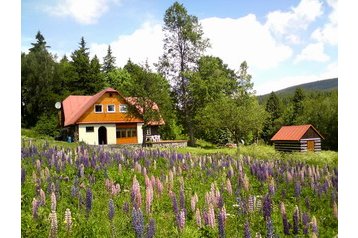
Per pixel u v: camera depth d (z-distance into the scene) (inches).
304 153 932.6
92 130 1611.7
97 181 457.4
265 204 351.6
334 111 1432.1
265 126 1660.9
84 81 2361.0
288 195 453.4
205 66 1711.4
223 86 1731.1
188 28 1642.5
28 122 2129.7
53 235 285.3
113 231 298.2
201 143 1770.4
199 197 422.0
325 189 456.4
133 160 583.5
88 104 1694.1
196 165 598.5
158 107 1630.2
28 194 370.6
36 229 303.9
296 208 341.4
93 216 334.6
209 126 1496.1
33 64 2159.2
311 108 1496.1
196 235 307.6
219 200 370.6
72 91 2311.8
